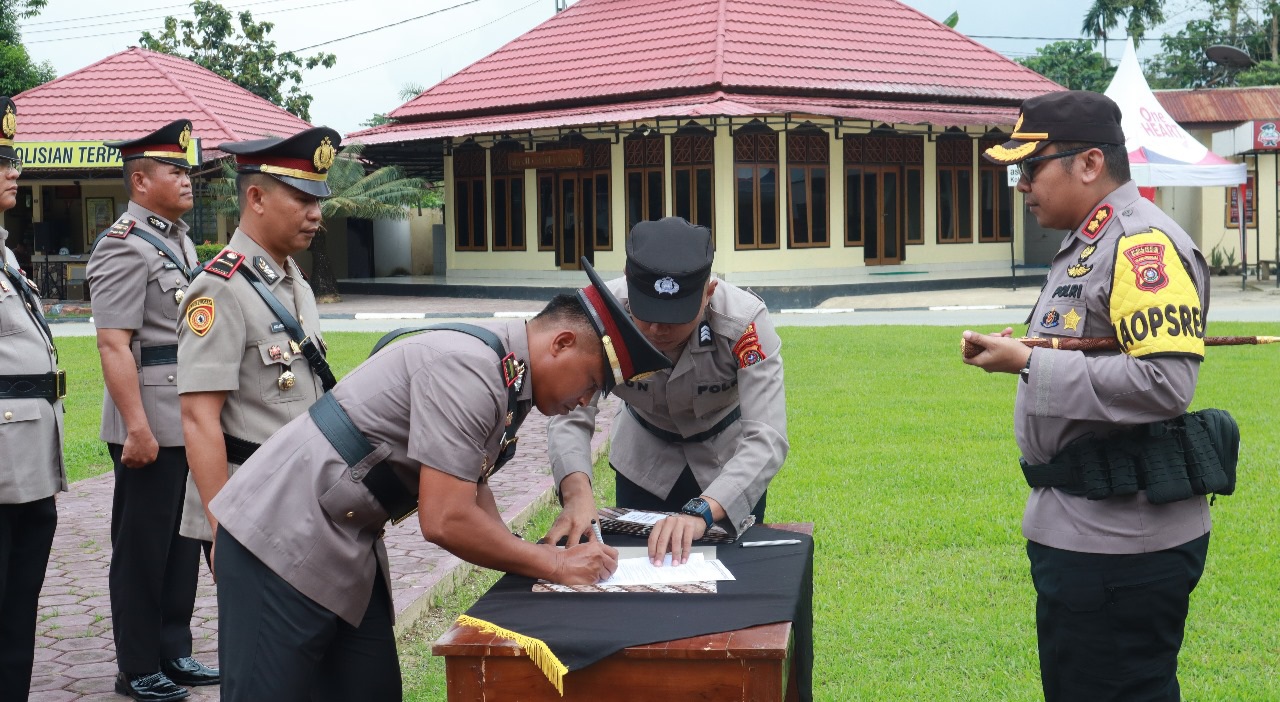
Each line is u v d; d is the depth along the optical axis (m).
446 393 2.60
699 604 2.54
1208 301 2.94
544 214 24.73
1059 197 2.96
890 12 26.98
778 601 2.55
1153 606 2.84
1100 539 2.84
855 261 24.08
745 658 2.28
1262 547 5.60
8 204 3.98
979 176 25.91
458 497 2.60
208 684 4.31
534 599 2.61
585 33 26.69
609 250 23.66
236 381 3.38
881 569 5.45
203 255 22.23
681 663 2.31
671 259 2.79
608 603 2.57
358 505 2.73
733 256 22.23
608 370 2.67
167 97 25.34
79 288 24.44
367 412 2.71
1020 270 25.91
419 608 4.95
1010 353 2.81
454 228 26.27
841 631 4.68
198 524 3.65
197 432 3.35
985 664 4.31
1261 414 8.93
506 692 2.39
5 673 3.82
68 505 6.99
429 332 2.74
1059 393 2.75
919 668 4.30
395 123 27.11
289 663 2.71
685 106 21.33
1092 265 2.88
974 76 25.69
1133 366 2.69
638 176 23.09
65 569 5.66
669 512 3.59
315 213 3.58
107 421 4.22
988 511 6.34
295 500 2.72
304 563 2.71
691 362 3.46
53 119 24.97
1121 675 2.88
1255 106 27.84
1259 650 4.40
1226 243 27.14
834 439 8.40
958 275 24.75
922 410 9.52
